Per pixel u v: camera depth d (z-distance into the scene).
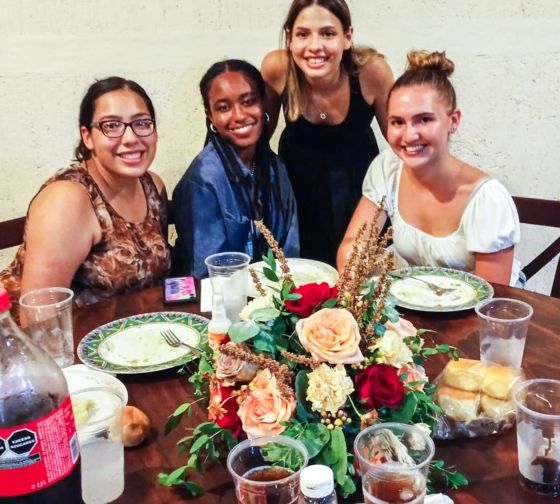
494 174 2.96
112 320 1.48
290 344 0.89
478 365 1.05
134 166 1.79
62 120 2.47
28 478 0.75
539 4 2.71
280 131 2.79
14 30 2.32
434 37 2.76
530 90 2.84
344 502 0.88
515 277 2.02
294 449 0.82
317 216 2.46
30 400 0.78
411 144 1.80
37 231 1.72
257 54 2.67
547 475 0.88
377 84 2.37
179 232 2.11
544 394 0.94
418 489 0.80
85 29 2.41
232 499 0.90
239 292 1.35
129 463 0.98
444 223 1.90
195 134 2.69
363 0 2.68
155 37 2.50
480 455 0.97
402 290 1.56
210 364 0.95
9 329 0.81
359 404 0.87
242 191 2.10
